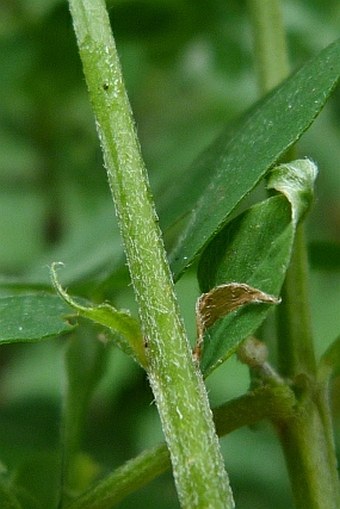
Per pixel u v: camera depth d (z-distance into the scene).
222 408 0.21
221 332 0.20
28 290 0.25
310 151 0.46
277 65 0.25
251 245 0.20
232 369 0.36
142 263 0.19
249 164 0.20
